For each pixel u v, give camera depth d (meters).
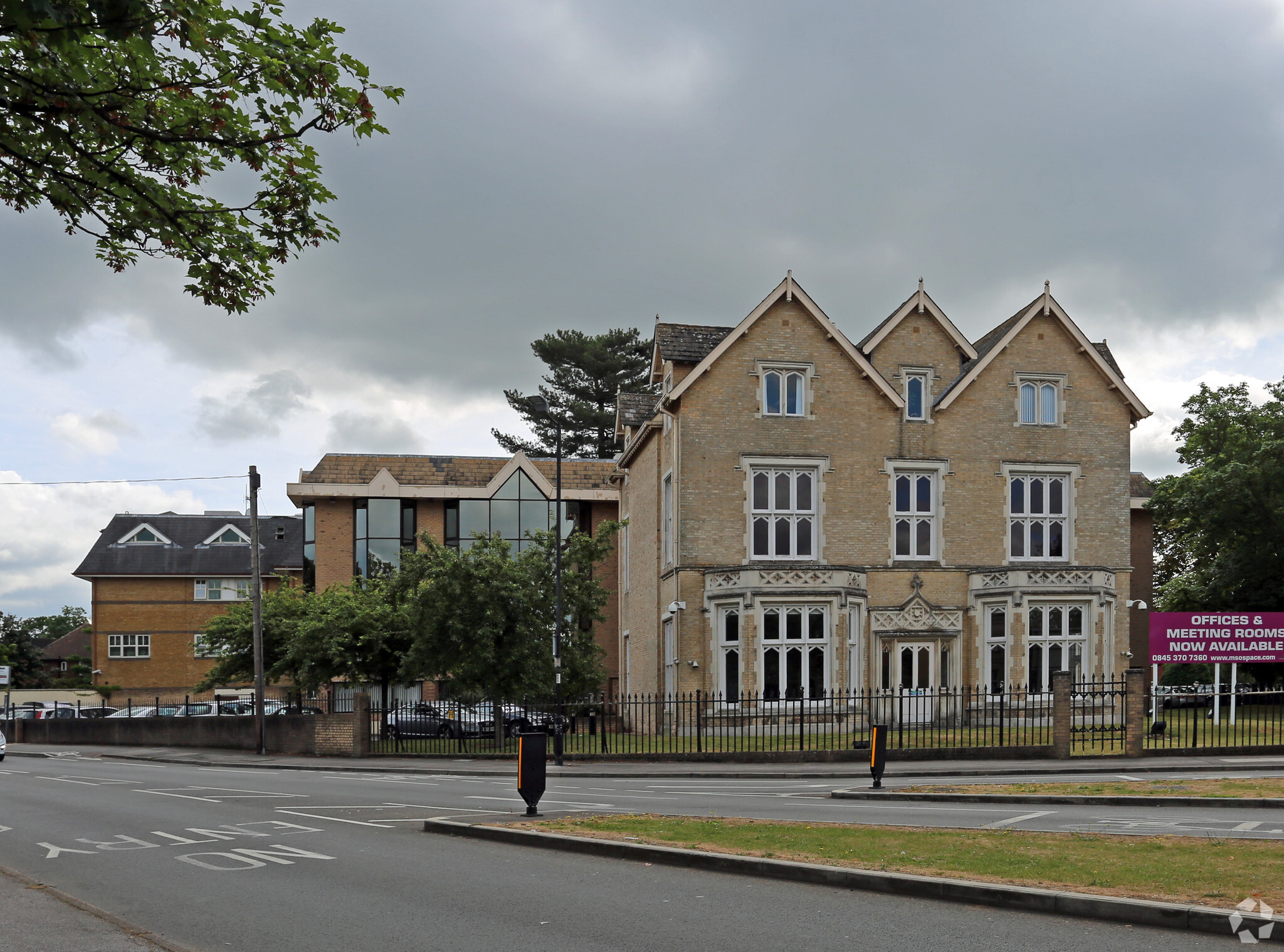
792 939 7.75
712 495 32.31
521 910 8.78
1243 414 39.22
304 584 50.62
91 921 8.31
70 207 8.20
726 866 10.38
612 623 47.97
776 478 32.97
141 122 7.74
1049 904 8.48
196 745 37.16
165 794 20.12
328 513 49.59
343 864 11.11
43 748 40.19
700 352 33.75
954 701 32.94
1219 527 37.34
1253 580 37.50
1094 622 33.06
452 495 49.22
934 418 33.94
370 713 31.88
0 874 10.64
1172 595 42.41
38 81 7.24
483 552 31.30
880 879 9.38
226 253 8.56
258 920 8.63
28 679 64.12
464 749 30.67
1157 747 25.11
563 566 33.28
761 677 30.91
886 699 32.47
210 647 42.31
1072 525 34.38
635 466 40.47
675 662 32.06
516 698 30.97
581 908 8.84
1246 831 12.57
